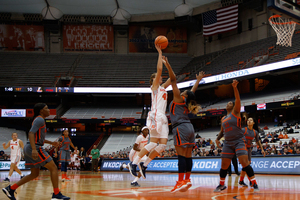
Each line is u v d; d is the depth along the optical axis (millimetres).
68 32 36656
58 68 34406
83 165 21375
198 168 13297
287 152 13102
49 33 36594
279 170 10656
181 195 4512
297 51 23203
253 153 12922
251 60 25750
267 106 21344
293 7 6633
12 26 36250
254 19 30609
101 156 21703
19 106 33875
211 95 31906
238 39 31969
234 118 5199
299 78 25312
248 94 28312
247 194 4574
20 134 31625
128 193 4883
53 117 31250
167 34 36688
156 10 33969
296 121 22031
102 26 36625
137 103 35625
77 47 36625
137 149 7617
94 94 32500
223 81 25984
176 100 4613
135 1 33000
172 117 4648
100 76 33344
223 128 5348
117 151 27594
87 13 35156
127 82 32219
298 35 26047
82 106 34500
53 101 35438
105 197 4273
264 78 27703
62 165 9180
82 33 36656
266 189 5453
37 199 4289
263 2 29688
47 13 34469
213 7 31328
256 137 7316
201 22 35156
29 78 32688
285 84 27625
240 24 31859
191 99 4645
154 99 4922
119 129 34719
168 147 25891
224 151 5246
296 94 22406
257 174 11258
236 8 30094
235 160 10547
